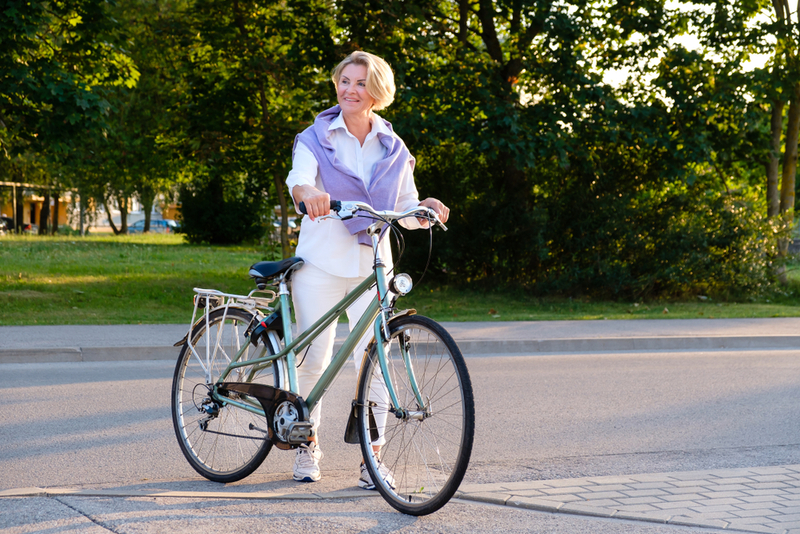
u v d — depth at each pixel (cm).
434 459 327
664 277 1620
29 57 1308
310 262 369
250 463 375
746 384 721
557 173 1653
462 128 1397
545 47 1498
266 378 374
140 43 1794
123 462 429
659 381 734
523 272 1655
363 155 379
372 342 348
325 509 333
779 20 1639
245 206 3794
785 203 1852
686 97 1547
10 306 1193
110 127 1386
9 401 599
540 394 661
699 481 389
